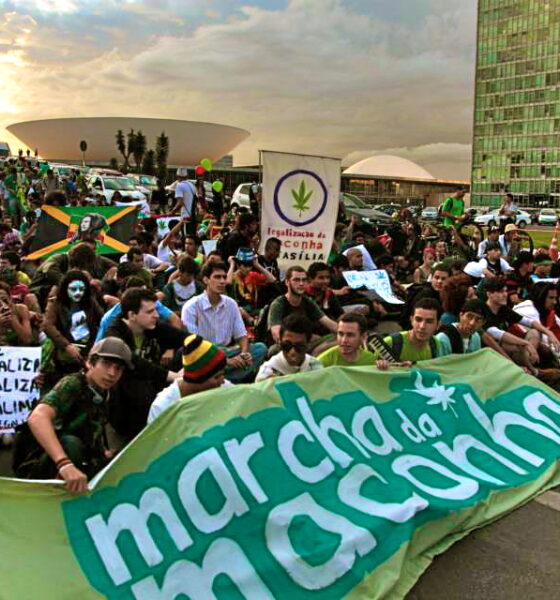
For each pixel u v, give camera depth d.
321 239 10.11
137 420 4.94
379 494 4.02
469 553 3.93
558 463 5.00
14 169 20.02
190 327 6.40
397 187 106.62
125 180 30.25
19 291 7.48
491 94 140.62
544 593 3.58
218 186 18.95
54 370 5.66
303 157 9.78
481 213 57.28
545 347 7.21
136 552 3.30
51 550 3.18
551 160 131.75
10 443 5.39
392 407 4.75
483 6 139.75
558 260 12.36
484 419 5.16
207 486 3.57
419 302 5.44
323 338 6.77
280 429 4.00
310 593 3.35
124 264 7.61
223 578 3.34
